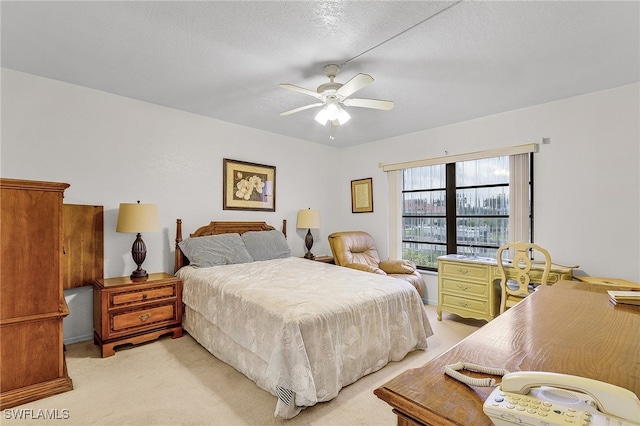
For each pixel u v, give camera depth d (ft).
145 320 9.40
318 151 17.06
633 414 1.63
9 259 6.49
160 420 5.96
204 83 9.45
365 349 7.53
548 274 8.91
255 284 8.50
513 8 5.96
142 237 10.98
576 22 6.39
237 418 6.04
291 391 5.95
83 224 9.57
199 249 11.10
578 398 1.86
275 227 15.03
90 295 9.92
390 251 15.61
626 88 9.43
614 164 9.64
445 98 10.46
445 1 5.78
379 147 16.20
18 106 8.73
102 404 6.44
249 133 14.05
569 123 10.42
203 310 9.11
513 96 10.32
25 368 6.59
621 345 3.04
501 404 1.84
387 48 7.38
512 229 11.62
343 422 5.98
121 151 10.51
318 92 8.25
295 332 6.17
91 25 6.59
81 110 9.73
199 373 7.74
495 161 12.57
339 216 18.07
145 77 9.07
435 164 13.96
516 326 3.59
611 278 9.55
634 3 5.80
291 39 7.04
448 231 13.84
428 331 9.23
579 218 10.25
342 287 8.40
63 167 9.42
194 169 12.27
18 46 7.43
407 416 2.13
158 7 5.99
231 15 6.22
